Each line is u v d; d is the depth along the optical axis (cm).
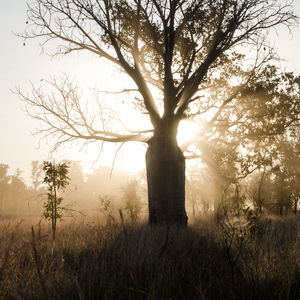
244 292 330
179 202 1424
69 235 687
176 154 1464
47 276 379
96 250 543
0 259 387
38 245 507
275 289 351
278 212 2548
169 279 362
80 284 351
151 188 1445
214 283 358
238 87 1808
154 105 1504
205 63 1469
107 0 1440
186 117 1730
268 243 488
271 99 1777
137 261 371
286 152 2364
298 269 406
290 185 2570
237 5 1416
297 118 1803
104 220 941
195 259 467
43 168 1199
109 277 370
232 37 1466
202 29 1523
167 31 1420
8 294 336
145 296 318
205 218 1484
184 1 1419
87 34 1580
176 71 1703
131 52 1531
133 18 1481
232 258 449
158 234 665
